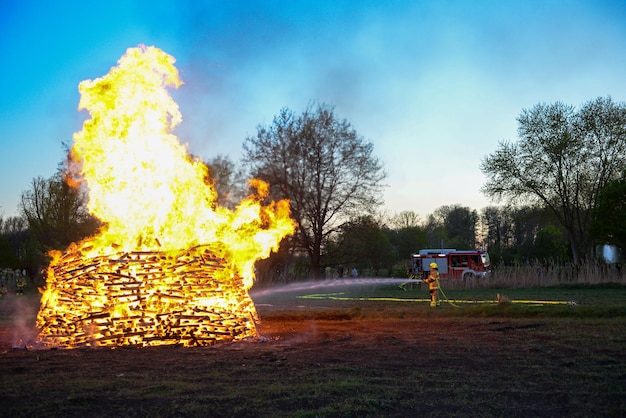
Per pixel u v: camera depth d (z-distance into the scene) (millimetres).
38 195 41781
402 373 8031
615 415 6031
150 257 11625
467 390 6984
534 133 49250
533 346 10445
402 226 83500
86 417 5809
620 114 47312
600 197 41812
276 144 43344
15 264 44969
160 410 6027
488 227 98875
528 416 5992
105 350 10375
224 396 6590
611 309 16141
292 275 45562
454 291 32156
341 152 43656
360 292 33688
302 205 42906
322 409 6066
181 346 10930
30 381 7465
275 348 10500
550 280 33531
